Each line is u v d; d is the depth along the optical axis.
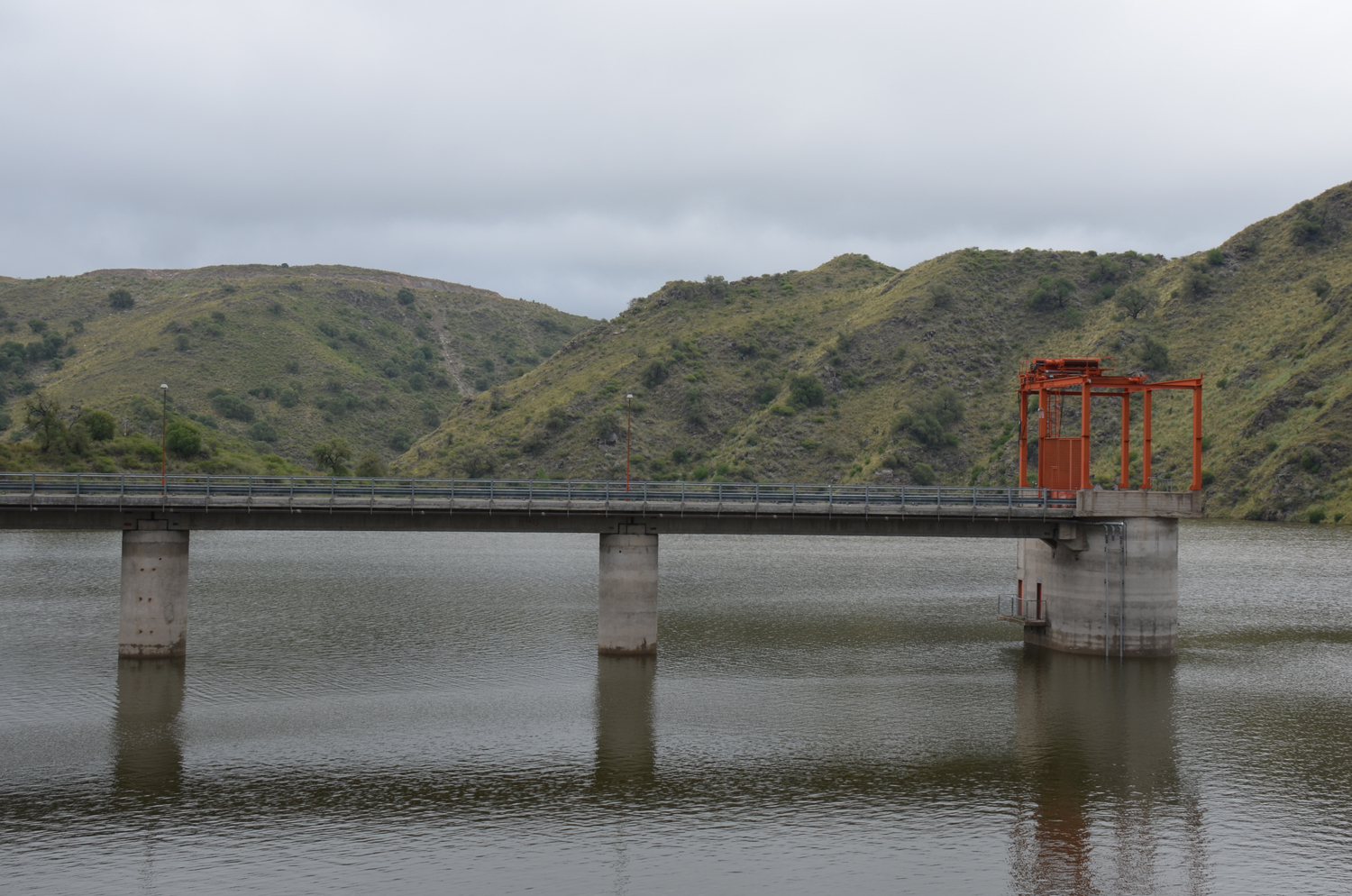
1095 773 39.00
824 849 32.19
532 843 32.31
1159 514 56.12
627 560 55.72
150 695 47.66
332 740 41.81
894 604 75.81
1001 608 68.94
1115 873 30.81
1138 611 56.38
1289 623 67.94
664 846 32.31
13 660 53.62
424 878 29.84
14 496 49.84
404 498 52.72
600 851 31.84
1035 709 47.06
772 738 42.75
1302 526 136.62
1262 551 108.62
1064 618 58.03
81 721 43.72
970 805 35.78
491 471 182.12
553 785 37.25
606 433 183.50
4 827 32.94
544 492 54.25
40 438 139.00
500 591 80.00
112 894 28.50
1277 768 39.53
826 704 47.78
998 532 56.81
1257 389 163.00
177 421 163.25
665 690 50.09
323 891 28.97
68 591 76.06
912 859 31.61
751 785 37.44
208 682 50.00
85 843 31.80
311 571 91.12
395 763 39.31
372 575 88.62
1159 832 33.72
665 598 78.50
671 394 197.50
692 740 42.44
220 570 90.94
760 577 91.00
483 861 31.00
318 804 35.16
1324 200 194.38
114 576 84.38
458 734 42.88
